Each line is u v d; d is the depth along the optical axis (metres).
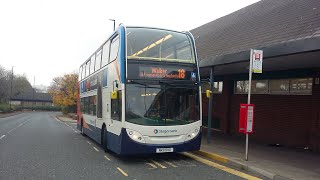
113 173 9.25
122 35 10.83
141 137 10.33
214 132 19.77
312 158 10.98
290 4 15.45
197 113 11.09
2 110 69.75
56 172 9.39
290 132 14.11
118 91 10.86
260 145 14.16
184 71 11.12
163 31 11.37
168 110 10.69
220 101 19.77
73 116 54.59
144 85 10.61
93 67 16.39
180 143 10.67
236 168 9.92
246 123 10.31
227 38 16.92
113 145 11.41
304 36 10.28
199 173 9.24
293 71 14.05
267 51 10.61
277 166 9.58
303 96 13.58
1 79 80.88
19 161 11.19
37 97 115.94
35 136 20.61
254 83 16.78
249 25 16.58
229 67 14.50
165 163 10.77
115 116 11.20
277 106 14.93
